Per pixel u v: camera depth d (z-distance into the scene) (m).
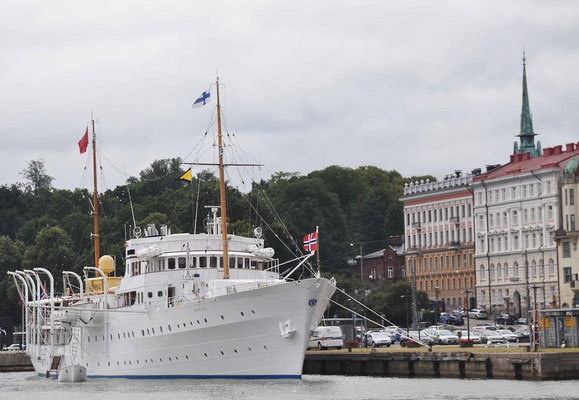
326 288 97.44
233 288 99.00
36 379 123.44
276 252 191.50
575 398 86.06
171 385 99.31
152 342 104.50
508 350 106.56
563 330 112.62
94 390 99.88
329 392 92.50
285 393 91.38
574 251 195.00
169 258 105.75
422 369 110.06
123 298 110.25
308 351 122.38
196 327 99.94
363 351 117.56
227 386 96.31
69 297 120.19
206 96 105.38
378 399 87.38
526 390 91.81
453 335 139.38
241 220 185.00
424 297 199.75
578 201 194.38
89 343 114.44
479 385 97.12
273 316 96.69
